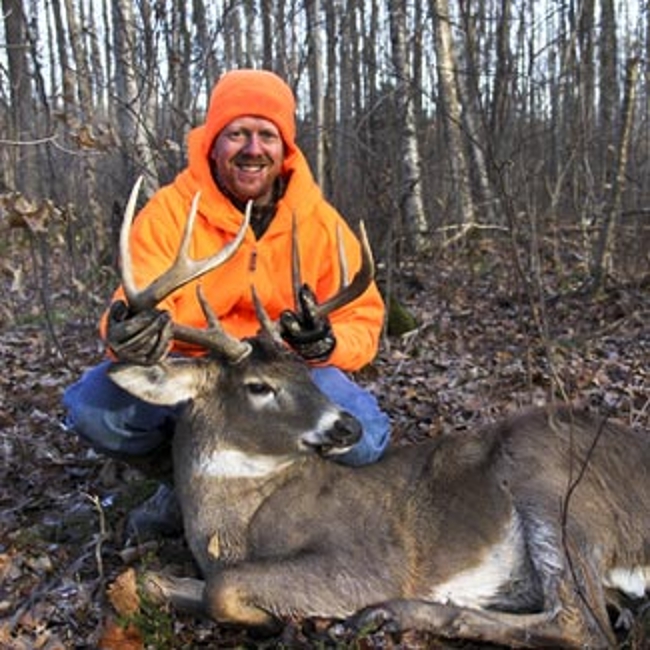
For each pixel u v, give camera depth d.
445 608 1.78
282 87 2.28
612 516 1.89
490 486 1.93
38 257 4.99
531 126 5.47
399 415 2.98
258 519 1.93
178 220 2.22
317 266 2.29
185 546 2.20
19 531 2.25
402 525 1.91
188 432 1.98
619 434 2.00
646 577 1.92
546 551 1.84
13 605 1.99
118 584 1.88
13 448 2.78
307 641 1.76
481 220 6.10
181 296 2.17
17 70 4.87
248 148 2.19
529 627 1.74
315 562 1.85
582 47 5.38
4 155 4.95
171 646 1.75
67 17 7.40
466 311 4.43
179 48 5.11
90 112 3.80
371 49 7.50
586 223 5.51
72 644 1.83
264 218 2.26
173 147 3.81
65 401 2.25
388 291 4.05
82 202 5.54
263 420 1.91
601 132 6.82
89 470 2.64
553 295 4.52
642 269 4.79
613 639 1.71
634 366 3.43
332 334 2.00
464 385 3.29
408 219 5.62
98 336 4.08
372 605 1.82
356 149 5.46
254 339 1.96
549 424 1.99
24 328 4.38
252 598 1.79
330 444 1.89
